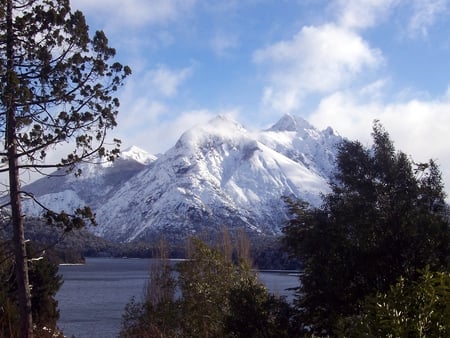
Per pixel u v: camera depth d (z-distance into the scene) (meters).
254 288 17.94
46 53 15.36
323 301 16.42
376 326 5.96
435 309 6.01
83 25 16.06
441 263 15.94
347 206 17.08
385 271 16.33
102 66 16.16
